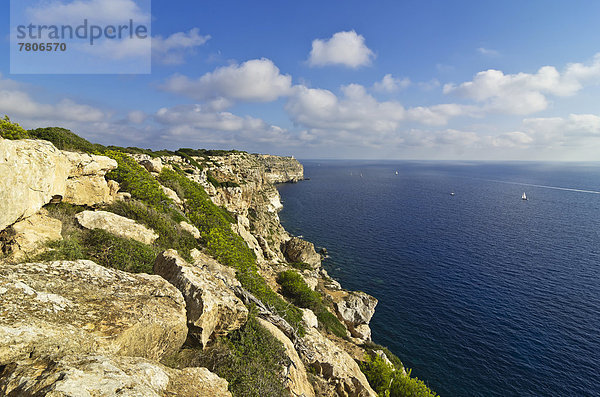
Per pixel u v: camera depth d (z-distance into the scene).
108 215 15.91
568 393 32.28
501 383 33.78
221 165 76.19
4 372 4.69
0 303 5.65
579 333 41.75
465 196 175.38
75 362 4.99
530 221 109.06
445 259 70.06
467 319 45.62
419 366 36.34
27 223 10.90
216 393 6.97
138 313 7.54
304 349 17.47
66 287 7.40
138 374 5.55
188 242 21.19
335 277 60.78
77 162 15.87
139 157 34.31
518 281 57.78
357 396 17.38
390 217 116.25
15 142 11.20
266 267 40.31
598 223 106.25
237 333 12.10
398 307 49.41
